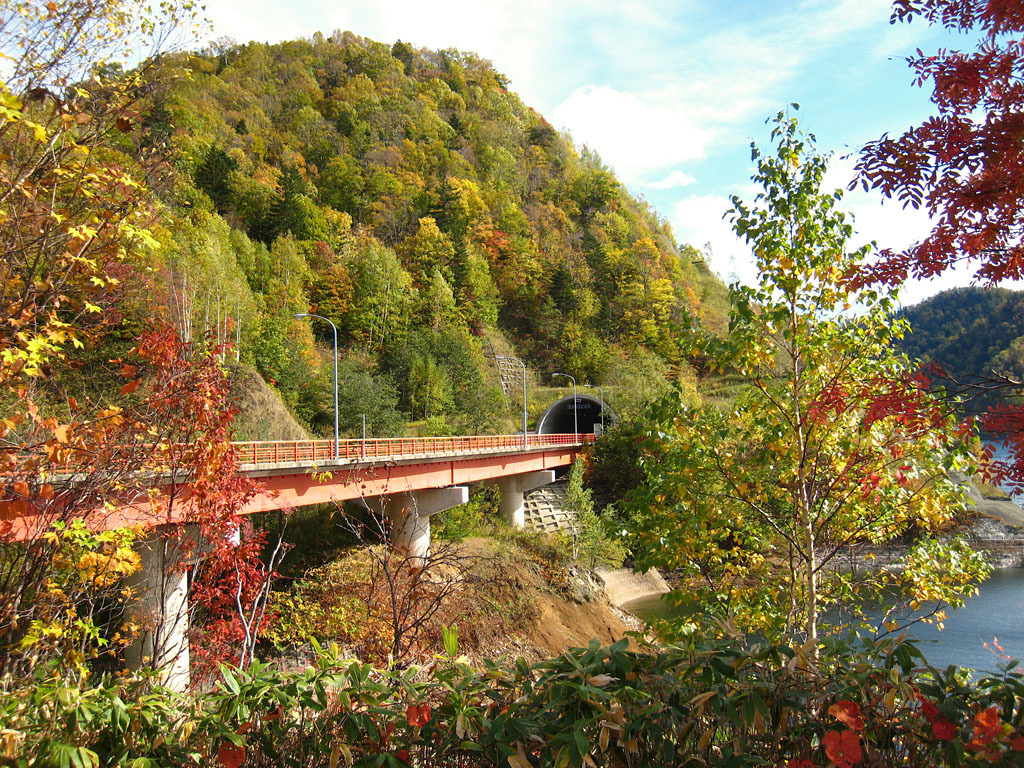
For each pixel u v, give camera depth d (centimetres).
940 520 838
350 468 2869
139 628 965
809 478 825
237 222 9438
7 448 544
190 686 675
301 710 464
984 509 5319
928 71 529
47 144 545
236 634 895
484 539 4150
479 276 11469
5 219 519
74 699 450
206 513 774
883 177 515
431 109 17088
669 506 877
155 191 667
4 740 412
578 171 18212
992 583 4119
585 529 4562
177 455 733
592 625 3744
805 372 820
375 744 443
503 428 7675
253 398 4091
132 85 632
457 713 442
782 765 432
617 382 8769
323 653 521
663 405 876
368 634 1466
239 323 5275
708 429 873
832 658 458
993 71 485
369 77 17462
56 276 579
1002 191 488
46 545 564
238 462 830
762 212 804
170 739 459
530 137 19125
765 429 859
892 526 891
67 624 641
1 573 562
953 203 507
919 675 461
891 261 561
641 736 426
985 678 411
